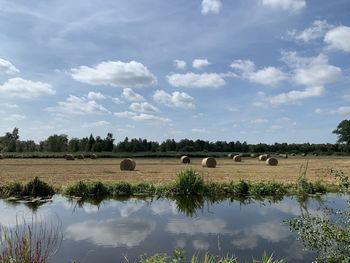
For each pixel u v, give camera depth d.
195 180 20.98
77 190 20.08
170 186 20.92
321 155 102.62
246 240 10.70
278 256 9.20
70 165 45.91
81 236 11.02
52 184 22.36
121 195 20.50
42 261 5.77
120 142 109.06
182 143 116.25
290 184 22.28
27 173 31.70
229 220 13.63
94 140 108.50
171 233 11.55
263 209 15.99
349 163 54.66
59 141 108.75
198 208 16.45
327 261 6.99
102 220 13.55
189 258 8.95
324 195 20.17
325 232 6.98
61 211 15.38
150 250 9.69
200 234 11.46
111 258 8.98
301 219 7.94
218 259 8.89
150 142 112.19
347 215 7.27
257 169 39.28
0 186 20.30
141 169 38.91
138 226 12.54
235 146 117.00
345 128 112.56
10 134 107.00
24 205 16.94
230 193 20.83
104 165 46.34
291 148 115.44
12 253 5.65
